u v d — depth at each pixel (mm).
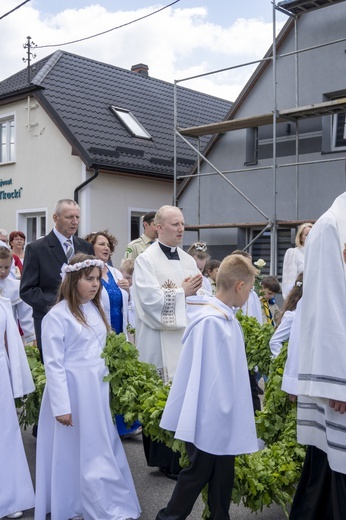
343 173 12219
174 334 5363
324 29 12477
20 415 5125
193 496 3625
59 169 16781
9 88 19047
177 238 5547
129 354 4598
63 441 4293
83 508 4219
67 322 4344
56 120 16469
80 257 4438
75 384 4293
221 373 3594
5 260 6055
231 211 14289
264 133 13727
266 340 5453
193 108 21203
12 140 18469
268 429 4574
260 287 8836
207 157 14797
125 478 4387
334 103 11516
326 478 3660
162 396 4297
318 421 3592
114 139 16906
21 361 4789
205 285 7547
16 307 6520
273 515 4496
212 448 3525
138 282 5430
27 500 4566
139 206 17172
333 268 3293
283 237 13375
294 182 13000
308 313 3373
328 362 3225
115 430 4434
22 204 17906
